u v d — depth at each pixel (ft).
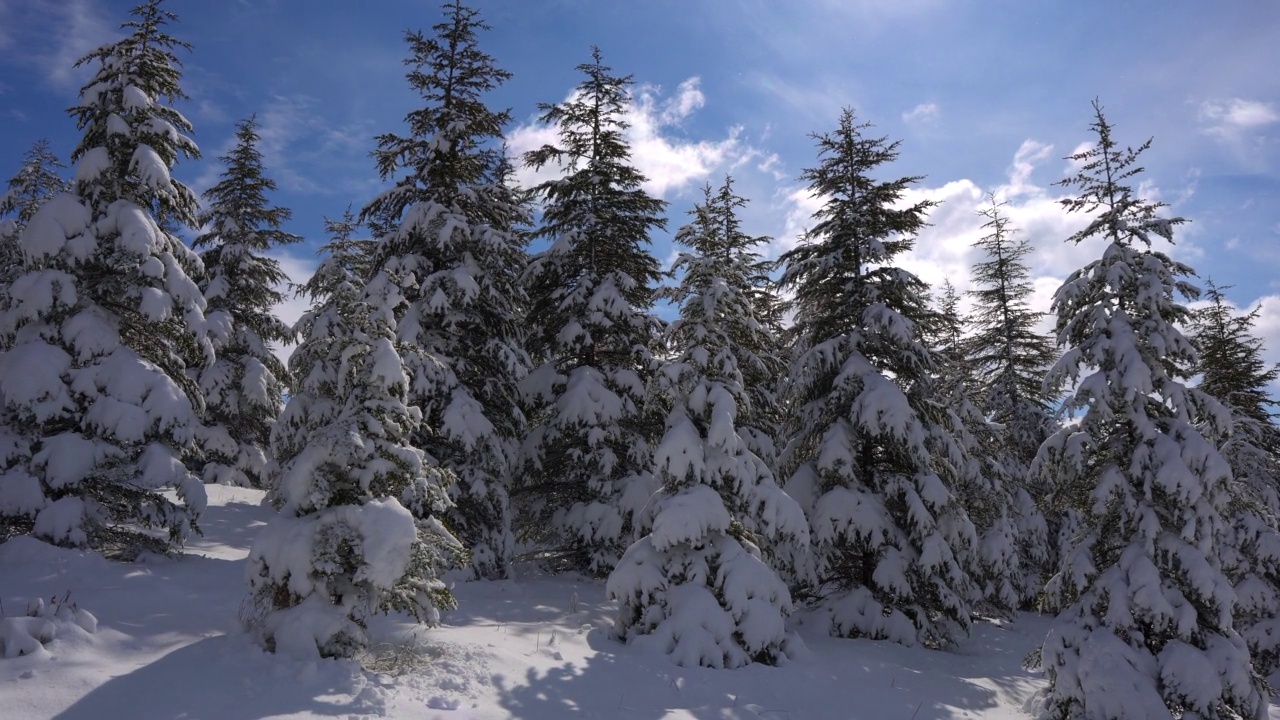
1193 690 33.14
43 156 85.97
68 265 41.55
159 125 46.11
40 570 34.68
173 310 45.34
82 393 41.04
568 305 60.80
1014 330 85.76
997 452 71.67
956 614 48.39
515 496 62.44
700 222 46.52
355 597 27.37
